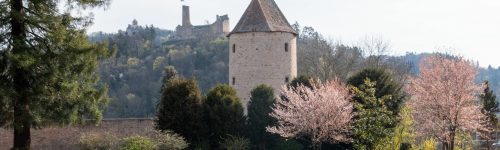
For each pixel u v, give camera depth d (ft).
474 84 155.84
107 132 149.89
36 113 99.81
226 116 164.55
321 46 282.56
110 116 390.63
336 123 150.51
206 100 168.25
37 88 98.99
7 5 97.30
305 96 158.61
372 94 148.87
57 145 151.74
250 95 196.75
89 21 104.58
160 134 146.20
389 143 144.97
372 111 145.28
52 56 99.81
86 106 107.14
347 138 154.81
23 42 97.55
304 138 165.27
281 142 164.45
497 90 440.04
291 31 206.39
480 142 183.11
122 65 469.57
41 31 101.71
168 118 160.04
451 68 156.56
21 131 100.94
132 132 160.66
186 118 160.45
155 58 497.46
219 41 503.61
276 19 207.72
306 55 279.08
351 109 152.46
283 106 171.63
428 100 155.43
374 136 142.82
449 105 151.33
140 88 428.97
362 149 141.28
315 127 151.02
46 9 100.94
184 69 456.45
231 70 206.28
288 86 185.88
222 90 171.63
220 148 159.12
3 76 97.45
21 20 97.55
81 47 101.86
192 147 157.69
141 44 559.38
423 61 174.19
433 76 159.43
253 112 171.94
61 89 101.19
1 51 97.40
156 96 407.64
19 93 97.96
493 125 179.63
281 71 201.46
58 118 102.42
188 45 546.67
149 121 164.14
